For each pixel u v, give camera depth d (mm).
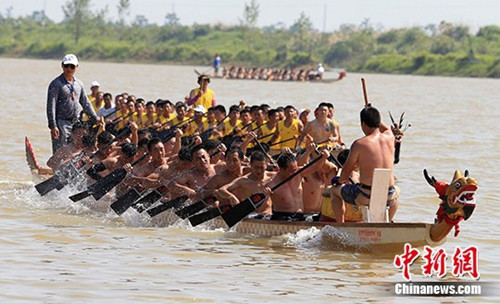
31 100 68000
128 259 18672
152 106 33250
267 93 93938
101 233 21344
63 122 28000
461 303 16188
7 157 34625
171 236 21188
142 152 25000
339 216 20141
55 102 27703
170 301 15727
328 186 21484
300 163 21859
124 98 35000
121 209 23141
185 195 22578
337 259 19141
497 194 28219
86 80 109875
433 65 182375
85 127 26781
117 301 15648
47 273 17297
